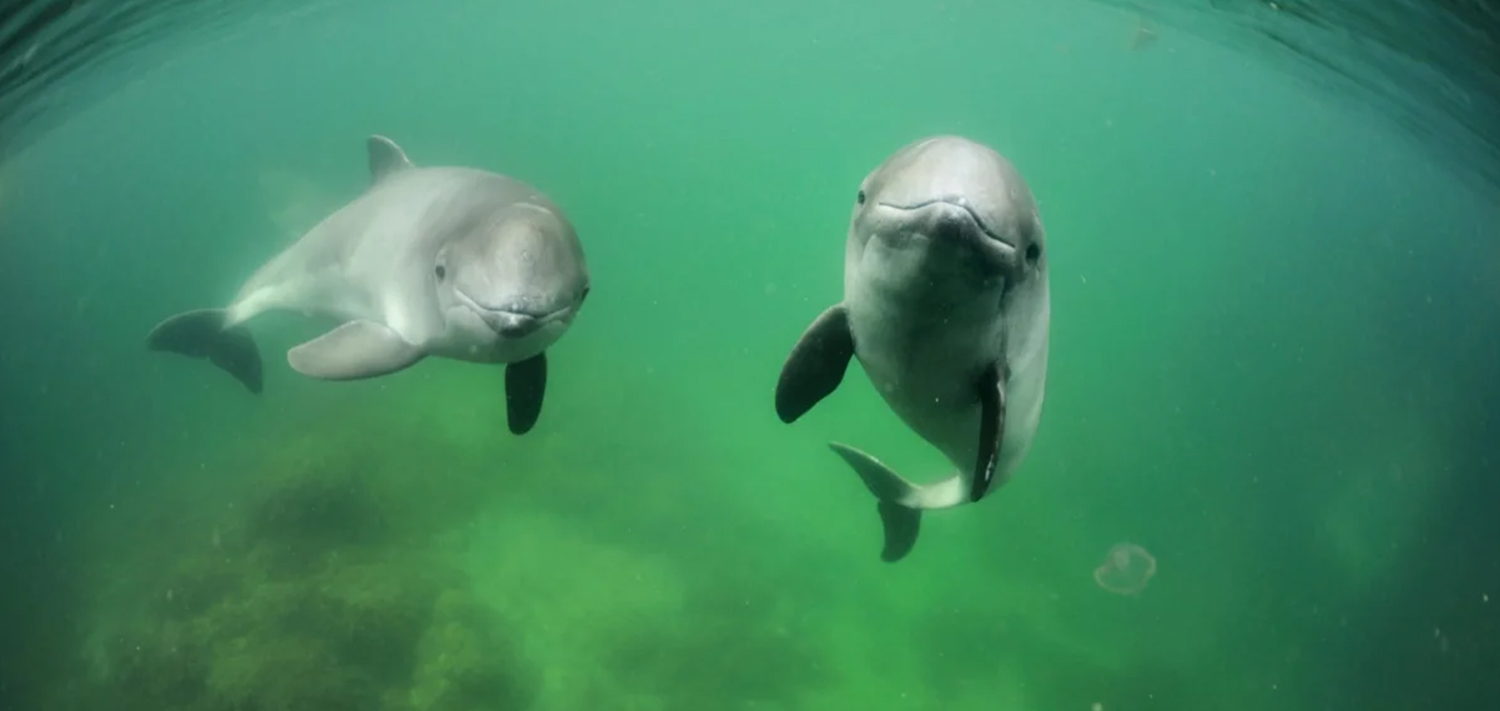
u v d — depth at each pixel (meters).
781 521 13.27
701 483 14.13
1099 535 14.32
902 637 10.86
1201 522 15.59
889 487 6.10
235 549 11.38
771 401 18.14
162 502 13.89
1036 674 10.43
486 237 4.19
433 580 10.62
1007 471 4.62
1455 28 9.70
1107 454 18.56
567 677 9.59
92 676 9.95
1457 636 12.92
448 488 12.93
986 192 2.86
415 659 9.52
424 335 4.73
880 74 76.19
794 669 9.96
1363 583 14.24
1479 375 21.03
